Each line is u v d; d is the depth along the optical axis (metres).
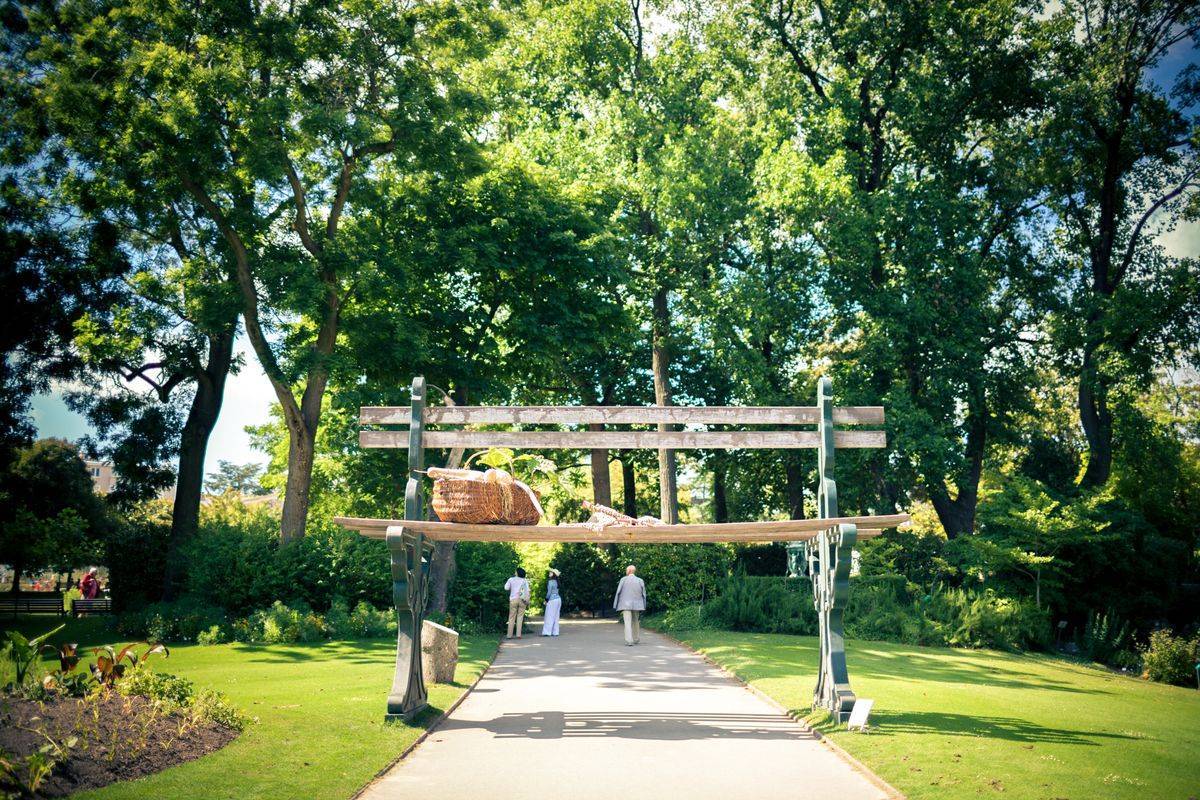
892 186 33.47
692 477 47.00
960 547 30.59
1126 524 33.12
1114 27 35.03
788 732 11.09
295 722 10.61
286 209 27.33
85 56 23.33
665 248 33.62
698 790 8.23
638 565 30.02
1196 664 23.77
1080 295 36.00
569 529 10.59
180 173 23.80
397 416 11.74
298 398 34.38
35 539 36.91
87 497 46.00
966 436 36.94
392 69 25.47
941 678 17.73
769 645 21.31
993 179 35.62
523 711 12.45
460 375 28.03
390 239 26.77
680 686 14.98
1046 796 7.99
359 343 26.42
